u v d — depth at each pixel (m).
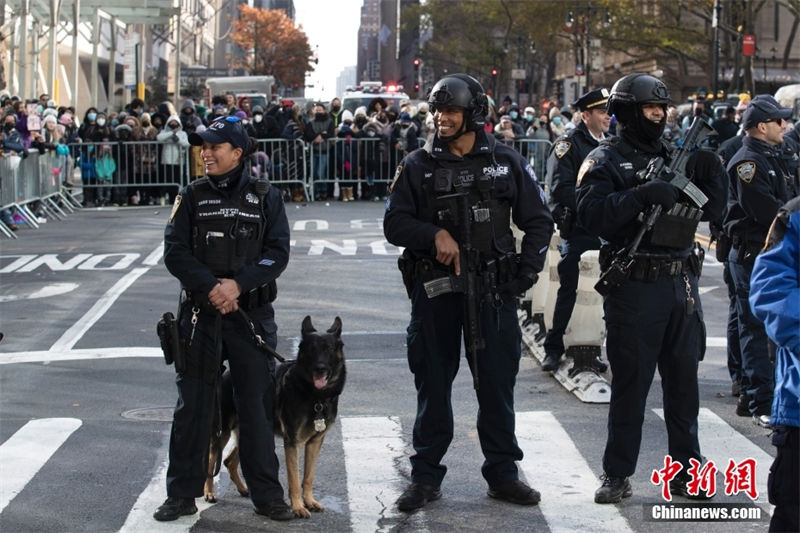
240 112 25.64
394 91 45.16
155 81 61.28
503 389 6.34
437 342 6.36
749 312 8.04
